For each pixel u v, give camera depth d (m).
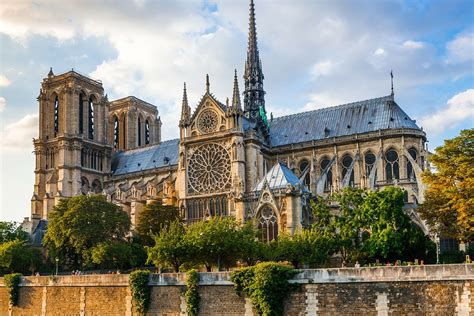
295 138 143.00
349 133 135.75
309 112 148.38
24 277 87.06
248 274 65.12
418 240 79.38
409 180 119.56
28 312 85.25
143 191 150.12
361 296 59.19
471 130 80.31
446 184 79.62
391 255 77.81
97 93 178.25
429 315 55.69
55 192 162.62
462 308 54.16
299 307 61.94
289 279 62.91
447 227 80.44
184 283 70.31
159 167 160.88
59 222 108.81
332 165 133.25
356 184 125.94
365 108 138.88
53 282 83.00
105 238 109.94
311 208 99.19
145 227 116.69
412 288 56.91
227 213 125.75
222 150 130.00
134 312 73.19
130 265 107.81
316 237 80.56
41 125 171.38
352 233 81.25
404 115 134.12
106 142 177.25
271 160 142.50
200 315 67.94
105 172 173.62
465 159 78.00
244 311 65.00
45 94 173.00
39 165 168.62
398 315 57.16
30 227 142.62
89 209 110.38
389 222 79.69
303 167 139.38
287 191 95.19
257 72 153.50
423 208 82.31
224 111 131.75
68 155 164.75
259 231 90.25
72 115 167.75
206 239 76.75
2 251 108.19
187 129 136.12
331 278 60.84
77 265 113.00
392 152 128.50
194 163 133.62
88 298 78.50
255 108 151.00
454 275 54.88
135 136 195.62
